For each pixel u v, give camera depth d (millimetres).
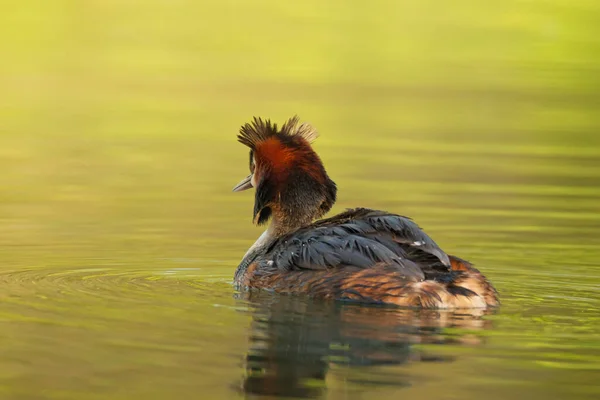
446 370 8352
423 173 21062
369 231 10703
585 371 8367
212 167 21828
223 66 36906
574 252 13992
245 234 15305
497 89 33625
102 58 37781
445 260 10375
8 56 37219
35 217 16391
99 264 12797
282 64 37656
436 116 28922
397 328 9484
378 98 31859
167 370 8297
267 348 8867
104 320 9703
